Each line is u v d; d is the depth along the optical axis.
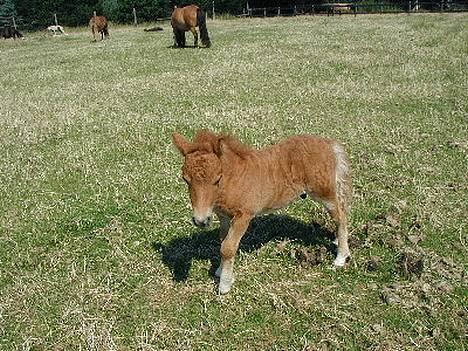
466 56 5.29
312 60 5.58
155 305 1.66
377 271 1.76
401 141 2.97
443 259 1.78
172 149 3.06
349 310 1.59
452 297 1.61
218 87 4.57
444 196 2.26
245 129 3.31
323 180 1.69
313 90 4.25
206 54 6.50
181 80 4.96
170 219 2.20
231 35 8.41
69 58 6.88
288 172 1.65
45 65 6.43
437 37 6.70
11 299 1.71
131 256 1.93
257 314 1.59
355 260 1.82
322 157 1.69
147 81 5.02
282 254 1.89
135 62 6.22
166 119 3.65
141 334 1.52
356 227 2.04
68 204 2.40
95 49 7.65
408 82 4.35
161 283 1.76
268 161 1.61
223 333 1.52
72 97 4.57
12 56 7.56
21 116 3.97
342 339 1.47
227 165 1.50
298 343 1.46
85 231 2.15
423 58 5.34
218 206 1.54
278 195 1.64
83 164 2.88
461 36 6.71
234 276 1.75
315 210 2.18
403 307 1.58
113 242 2.03
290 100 4.00
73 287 1.76
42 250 2.02
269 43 7.12
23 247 2.04
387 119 3.40
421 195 2.27
